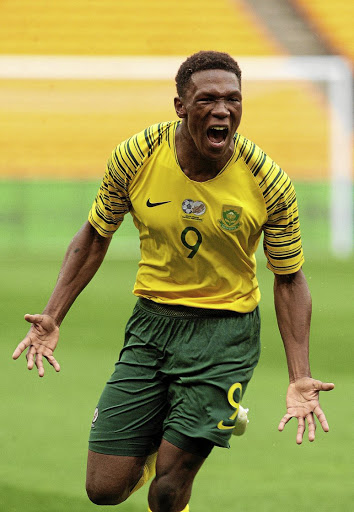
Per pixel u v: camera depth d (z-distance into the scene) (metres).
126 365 14.10
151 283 13.98
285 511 16.62
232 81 12.62
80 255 14.63
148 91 72.69
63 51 78.75
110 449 13.84
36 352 14.27
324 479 18.55
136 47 78.81
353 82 75.12
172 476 13.24
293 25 79.25
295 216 13.70
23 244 68.06
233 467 19.41
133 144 13.48
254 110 73.38
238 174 13.24
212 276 13.66
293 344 13.91
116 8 79.19
